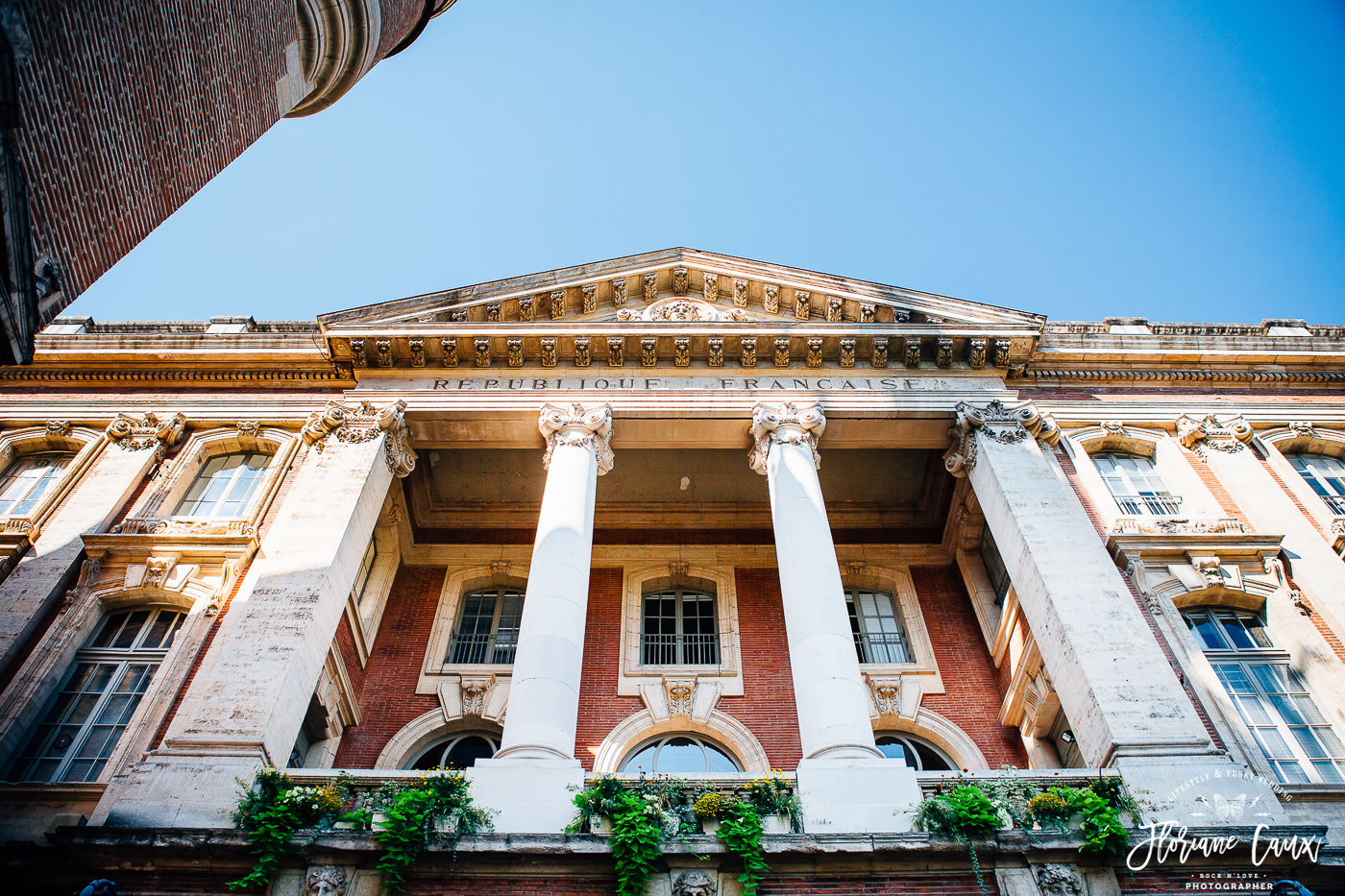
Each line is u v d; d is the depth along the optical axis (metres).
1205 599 17.52
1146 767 13.39
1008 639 19.81
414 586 22.70
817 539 16.97
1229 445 20.91
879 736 19.86
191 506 19.52
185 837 11.47
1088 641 15.29
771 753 18.75
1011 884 11.66
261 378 22.34
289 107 16.67
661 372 21.42
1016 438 19.78
